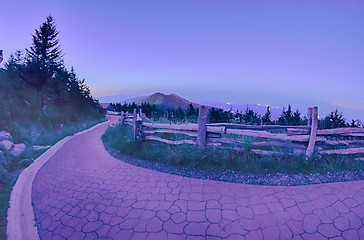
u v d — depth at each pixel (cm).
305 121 1220
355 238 222
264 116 1603
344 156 443
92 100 3206
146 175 452
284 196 321
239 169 436
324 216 263
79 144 926
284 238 230
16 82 1403
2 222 295
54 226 283
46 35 2559
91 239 249
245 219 269
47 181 454
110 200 347
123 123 1335
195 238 238
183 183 395
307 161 434
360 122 951
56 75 2047
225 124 527
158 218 284
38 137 995
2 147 587
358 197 302
